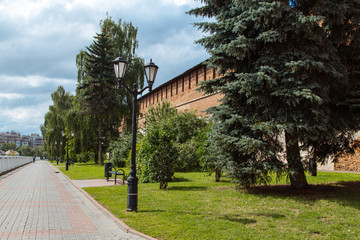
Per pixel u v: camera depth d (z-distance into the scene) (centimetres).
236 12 886
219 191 928
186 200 798
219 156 848
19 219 630
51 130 4169
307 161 891
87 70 3048
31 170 2806
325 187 901
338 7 781
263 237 479
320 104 764
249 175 811
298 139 757
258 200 763
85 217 671
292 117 771
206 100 2445
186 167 1780
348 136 870
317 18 727
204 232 509
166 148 1065
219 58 856
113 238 503
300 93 719
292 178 852
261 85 770
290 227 532
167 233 509
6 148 16375
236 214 632
